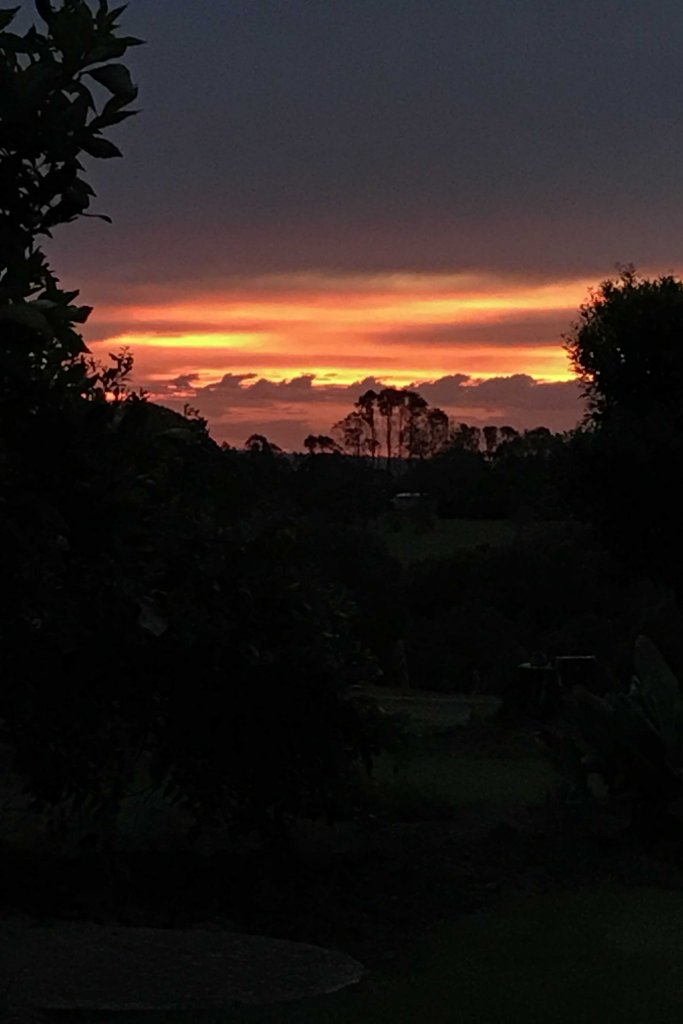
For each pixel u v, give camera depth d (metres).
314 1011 6.60
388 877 9.45
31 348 5.59
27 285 5.57
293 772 9.52
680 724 11.02
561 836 10.78
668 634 30.53
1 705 7.95
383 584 42.22
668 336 24.27
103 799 8.89
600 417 25.08
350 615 9.80
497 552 46.97
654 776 10.85
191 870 9.35
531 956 7.71
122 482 5.87
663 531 23.70
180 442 7.35
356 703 9.63
